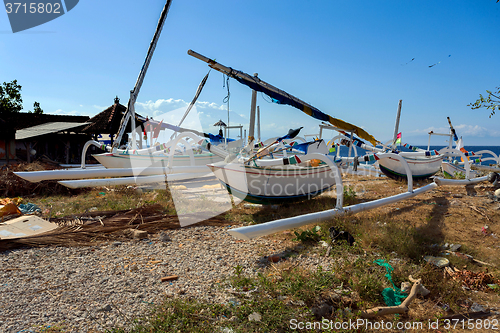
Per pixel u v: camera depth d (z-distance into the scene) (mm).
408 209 8422
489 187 10828
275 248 5535
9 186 9820
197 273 4469
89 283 4086
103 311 3439
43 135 19500
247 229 5219
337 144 11914
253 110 7988
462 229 6680
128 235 6062
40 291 3832
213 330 3160
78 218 6992
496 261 5117
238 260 4965
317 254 5211
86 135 22109
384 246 5504
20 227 6129
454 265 4910
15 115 25359
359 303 3742
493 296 4152
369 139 10086
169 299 3713
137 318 3301
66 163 21016
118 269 4543
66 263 4703
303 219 6078
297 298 3758
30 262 4688
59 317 3295
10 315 3295
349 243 5469
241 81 7434
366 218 7004
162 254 5176
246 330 3170
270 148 8664
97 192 10430
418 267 4773
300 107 8125
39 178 8938
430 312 3803
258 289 3955
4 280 4086
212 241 5855
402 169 13125
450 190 11195
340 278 4316
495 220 7246
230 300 3713
